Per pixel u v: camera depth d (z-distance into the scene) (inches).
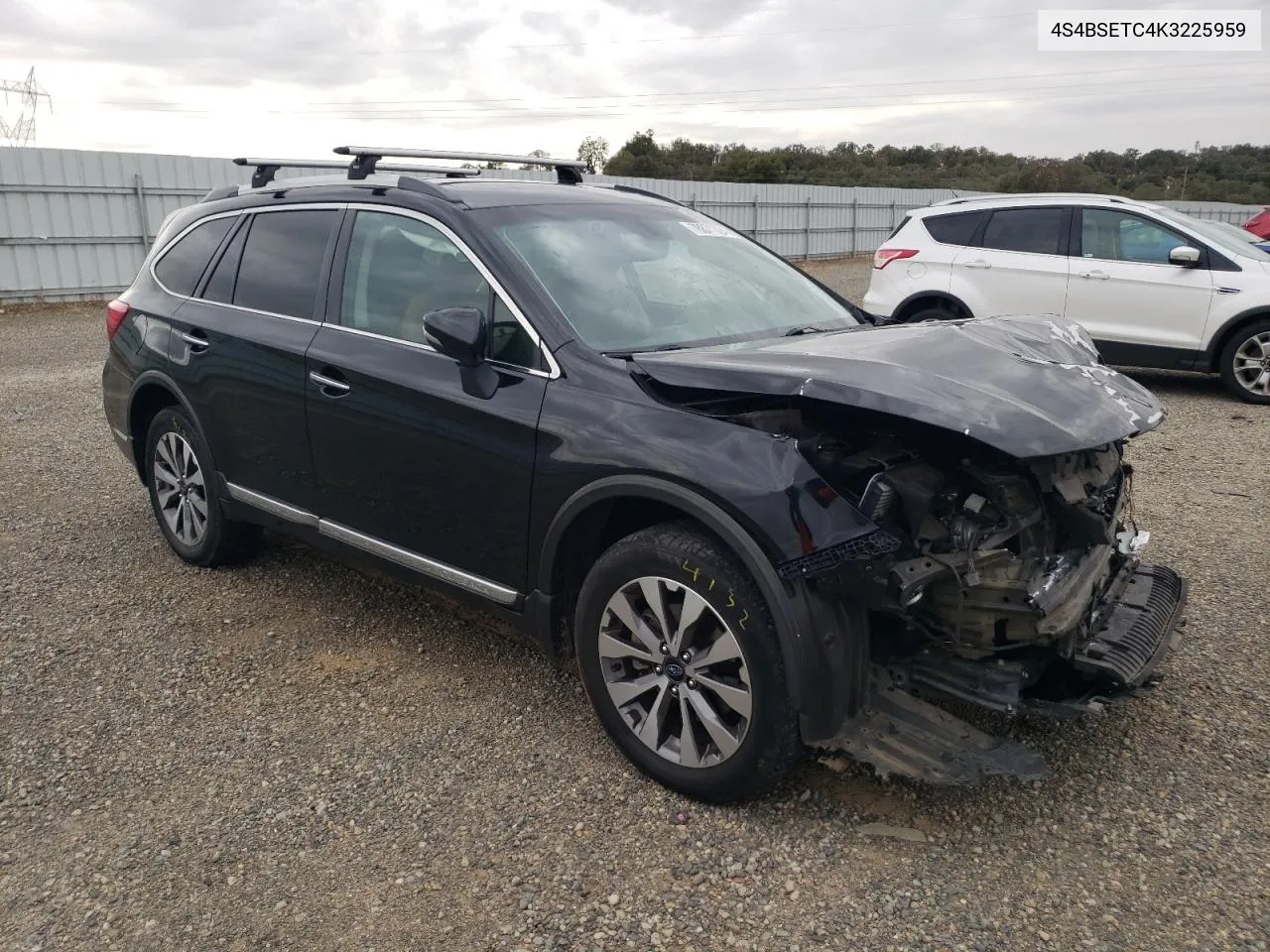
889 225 1390.3
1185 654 150.8
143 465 193.3
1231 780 118.8
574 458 116.6
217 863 106.0
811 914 97.5
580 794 117.3
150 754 126.6
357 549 148.3
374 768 123.3
